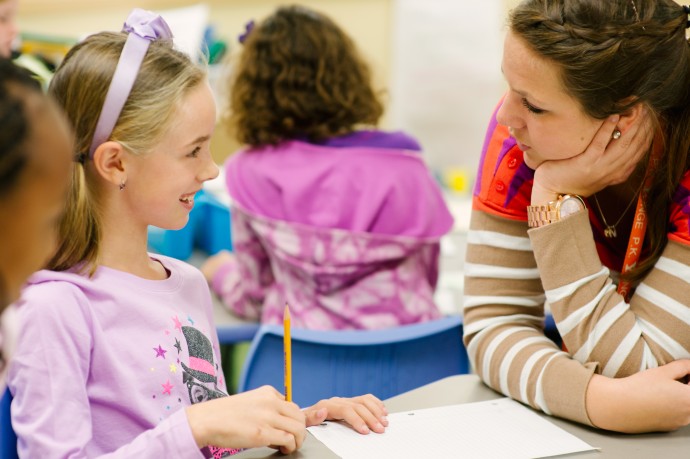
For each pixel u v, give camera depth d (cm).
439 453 92
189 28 269
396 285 171
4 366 70
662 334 103
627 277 112
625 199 113
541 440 96
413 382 143
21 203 56
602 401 98
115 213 100
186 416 87
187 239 221
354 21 326
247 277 181
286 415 90
